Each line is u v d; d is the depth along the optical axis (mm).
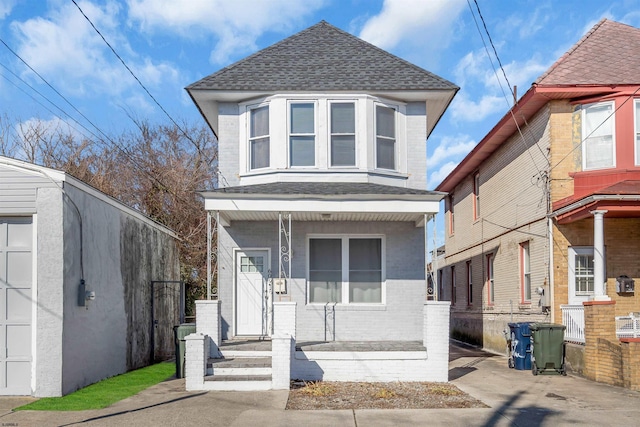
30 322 10453
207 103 14641
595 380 12352
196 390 10938
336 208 12289
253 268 14031
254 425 8297
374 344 13039
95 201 12156
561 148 14805
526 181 16688
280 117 13992
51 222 10484
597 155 14586
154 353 16391
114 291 13273
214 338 12219
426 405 9688
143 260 15586
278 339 11094
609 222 14625
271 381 11039
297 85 13984
